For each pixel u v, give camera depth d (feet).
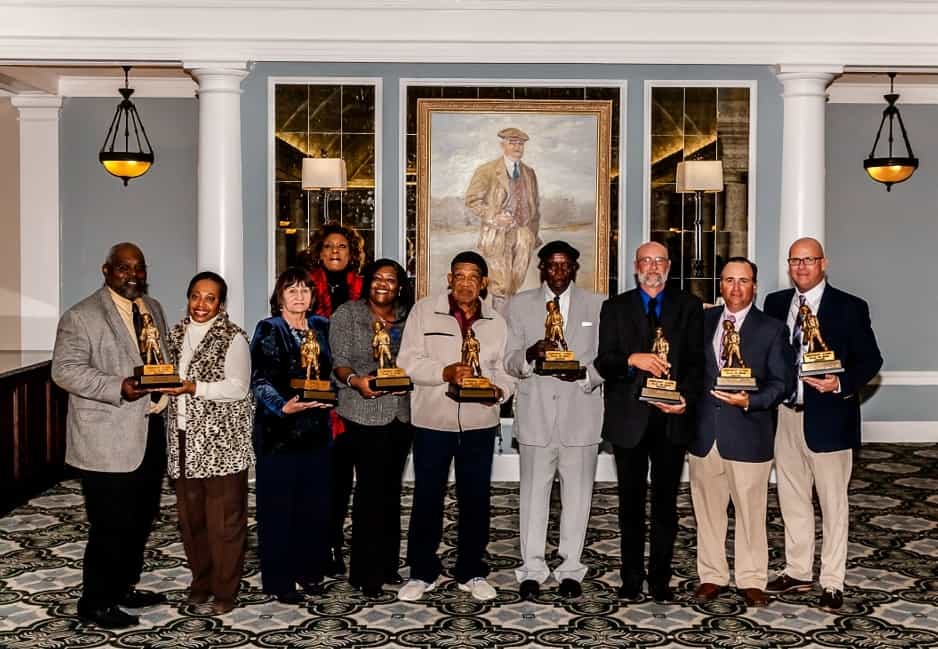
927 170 34.99
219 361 16.76
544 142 27.58
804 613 17.78
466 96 27.43
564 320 18.35
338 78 27.22
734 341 17.29
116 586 16.85
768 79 27.40
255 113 27.17
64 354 16.03
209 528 17.35
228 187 26.58
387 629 16.96
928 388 35.22
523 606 18.08
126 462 16.25
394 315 18.56
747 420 17.62
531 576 18.65
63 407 28.68
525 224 27.68
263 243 27.35
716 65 27.14
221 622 17.19
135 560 17.63
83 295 35.19
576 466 18.44
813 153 26.91
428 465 18.17
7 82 32.30
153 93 34.76
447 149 27.50
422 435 18.19
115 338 16.31
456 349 18.04
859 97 34.73
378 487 18.16
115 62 26.37
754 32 26.45
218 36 26.04
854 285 35.09
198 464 16.87
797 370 17.84
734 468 17.71
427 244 27.61
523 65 27.37
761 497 17.92
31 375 26.40
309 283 17.89
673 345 17.61
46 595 18.70
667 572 18.22
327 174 26.43
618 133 27.53
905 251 35.09
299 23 26.14
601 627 17.10
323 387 17.53
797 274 17.83
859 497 27.07
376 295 18.13
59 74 33.94
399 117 27.37
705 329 18.01
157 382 15.96
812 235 27.02
